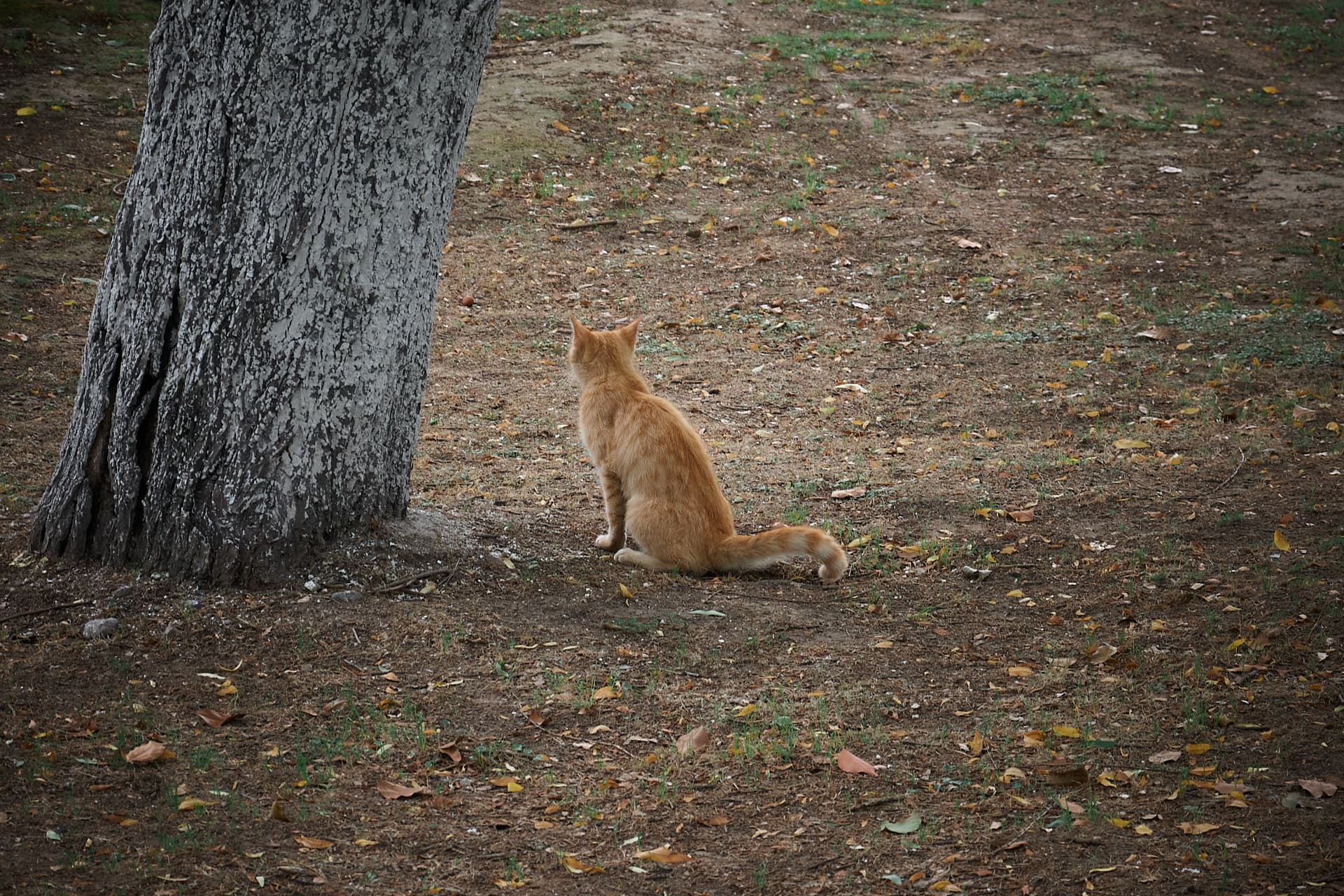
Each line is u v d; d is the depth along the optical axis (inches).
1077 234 663.1
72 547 281.4
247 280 265.7
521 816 200.1
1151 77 924.6
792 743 223.9
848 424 443.8
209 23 260.2
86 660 242.2
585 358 330.6
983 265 618.8
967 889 180.9
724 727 232.1
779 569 321.1
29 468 355.9
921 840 194.1
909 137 807.1
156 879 173.9
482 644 261.4
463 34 283.1
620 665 257.0
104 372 275.6
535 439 424.5
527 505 358.0
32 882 170.2
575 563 312.7
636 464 314.0
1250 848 189.3
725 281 601.0
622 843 193.0
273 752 213.2
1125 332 533.6
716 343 530.0
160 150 267.6
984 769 216.5
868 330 545.3
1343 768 214.4
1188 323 539.5
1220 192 729.0
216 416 269.4
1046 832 196.2
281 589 273.6
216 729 220.5
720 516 317.7
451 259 611.2
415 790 203.5
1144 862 186.2
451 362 501.4
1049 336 532.4
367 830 192.7
